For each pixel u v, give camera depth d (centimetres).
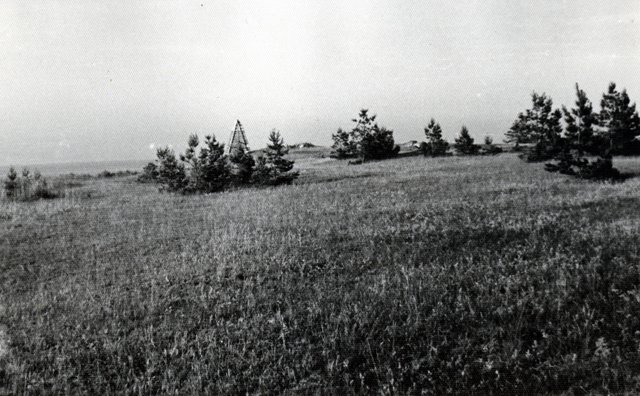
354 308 755
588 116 2216
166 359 631
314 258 1060
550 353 616
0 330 715
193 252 1151
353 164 4072
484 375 586
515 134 4478
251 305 788
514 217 1357
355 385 580
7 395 559
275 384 581
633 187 1761
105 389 575
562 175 2308
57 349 661
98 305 816
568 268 889
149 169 3481
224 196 2286
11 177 2700
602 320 661
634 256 906
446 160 3706
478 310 737
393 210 1573
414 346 648
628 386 508
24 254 1203
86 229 1516
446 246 1102
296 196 2075
